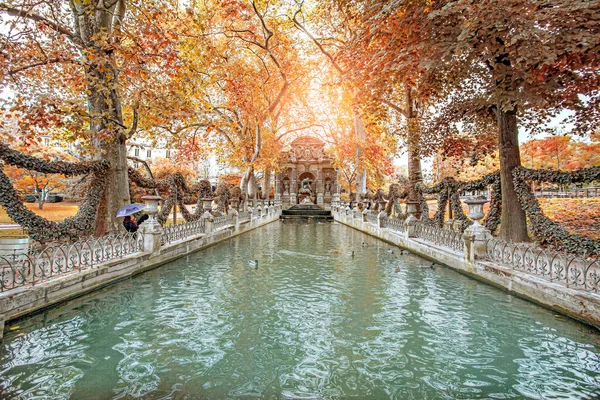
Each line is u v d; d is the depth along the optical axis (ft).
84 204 34.22
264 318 19.89
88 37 37.37
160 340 16.79
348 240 56.59
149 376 13.46
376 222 62.28
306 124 128.57
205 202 51.26
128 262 27.63
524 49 23.89
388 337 17.37
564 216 50.80
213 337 17.25
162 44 34.14
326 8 63.98
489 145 51.16
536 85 28.45
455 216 44.68
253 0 54.29
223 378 13.38
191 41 48.83
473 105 43.04
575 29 24.08
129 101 47.55
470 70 39.65
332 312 20.97
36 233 27.78
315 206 136.15
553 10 22.06
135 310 20.89
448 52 27.73
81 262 24.14
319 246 49.01
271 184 184.65
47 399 11.75
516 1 22.70
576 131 39.45
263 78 82.28
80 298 22.07
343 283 27.68
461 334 17.71
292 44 78.54
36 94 32.07
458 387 12.92
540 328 18.34
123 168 39.27
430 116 52.95
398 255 40.86
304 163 148.97
